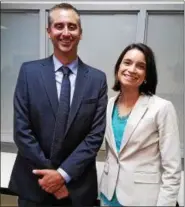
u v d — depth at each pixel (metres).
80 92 1.13
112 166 1.19
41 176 1.14
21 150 1.13
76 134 1.13
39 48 1.96
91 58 1.87
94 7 1.80
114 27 1.82
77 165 1.11
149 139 1.11
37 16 1.93
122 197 1.14
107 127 1.19
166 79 1.67
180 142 1.16
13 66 2.05
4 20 1.99
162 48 1.73
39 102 1.10
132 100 1.18
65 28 1.09
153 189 1.12
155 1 1.71
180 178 1.10
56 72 1.16
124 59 1.15
